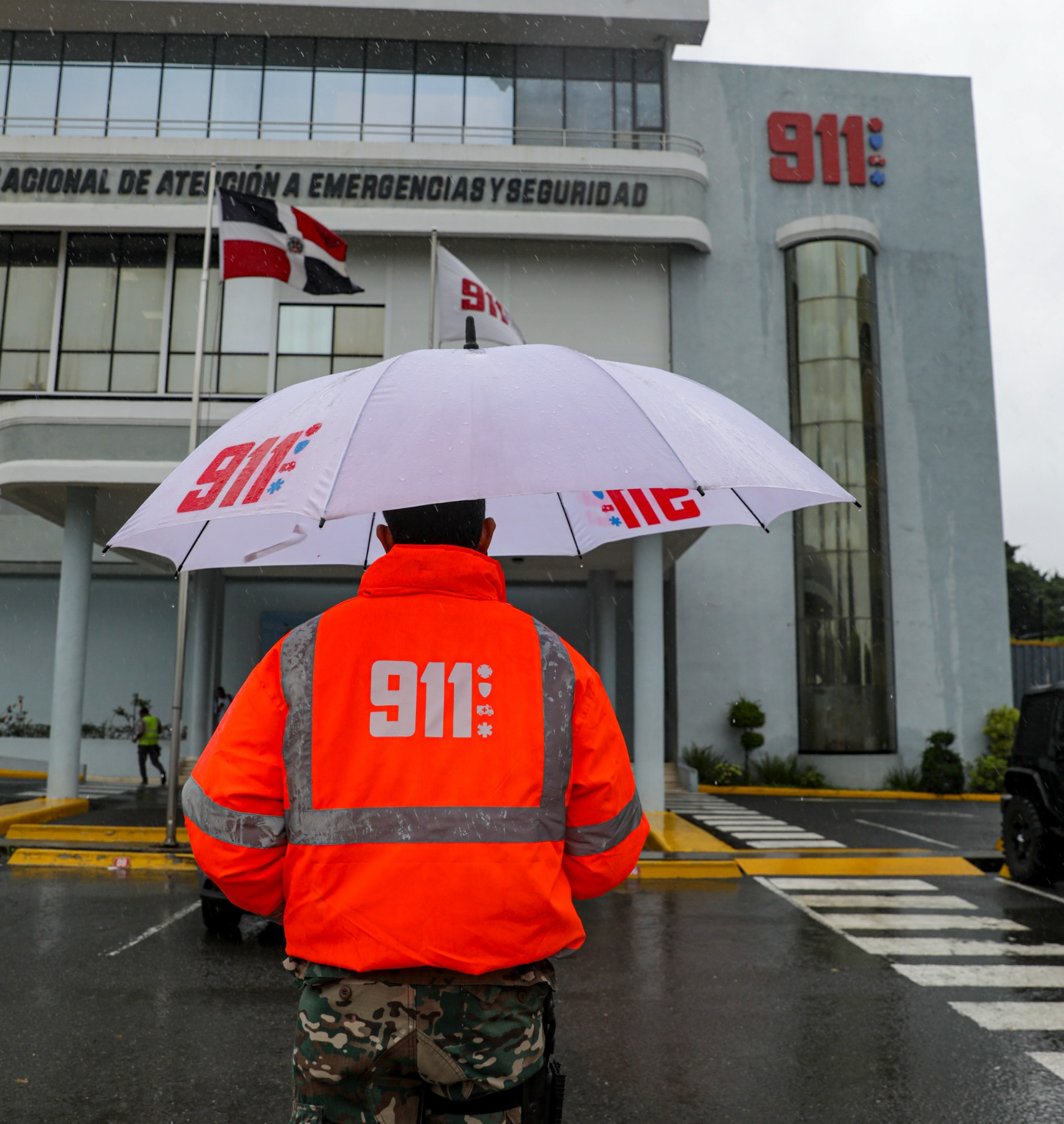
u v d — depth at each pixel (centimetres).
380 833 170
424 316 2192
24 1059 518
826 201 2497
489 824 172
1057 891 1069
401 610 183
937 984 679
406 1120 172
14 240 2081
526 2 2255
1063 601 5131
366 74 2306
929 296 2503
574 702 184
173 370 2059
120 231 2080
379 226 2148
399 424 188
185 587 1264
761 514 275
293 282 1329
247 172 2134
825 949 784
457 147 2209
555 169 2241
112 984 666
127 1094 470
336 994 170
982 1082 493
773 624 2378
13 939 804
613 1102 466
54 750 1608
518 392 197
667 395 216
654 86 2408
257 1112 450
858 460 2366
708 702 2355
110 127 2248
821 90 2528
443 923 167
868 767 2291
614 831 185
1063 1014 610
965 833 1523
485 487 175
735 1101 468
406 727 175
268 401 238
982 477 2455
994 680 2398
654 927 871
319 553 297
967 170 2539
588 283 2352
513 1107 176
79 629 1605
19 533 2505
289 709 177
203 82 2266
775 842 1396
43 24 2239
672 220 2278
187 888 1055
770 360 2427
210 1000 627
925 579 2420
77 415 1564
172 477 230
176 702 1245
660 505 285
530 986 177
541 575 2303
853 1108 460
